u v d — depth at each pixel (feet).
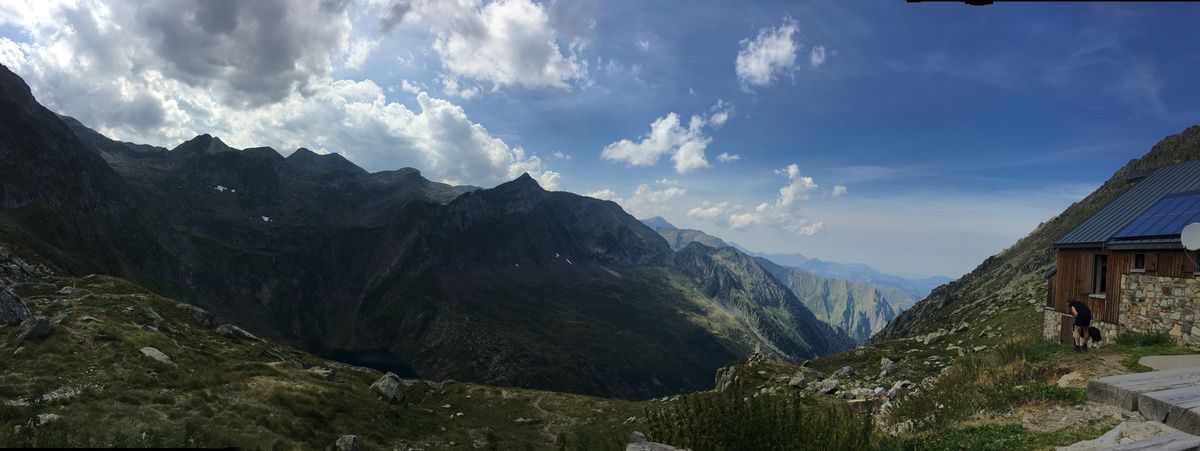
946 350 118.62
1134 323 84.07
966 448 35.65
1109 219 97.09
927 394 52.85
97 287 252.83
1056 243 104.58
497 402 239.91
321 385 174.91
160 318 206.80
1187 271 74.33
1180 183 92.12
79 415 84.74
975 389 49.34
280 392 144.66
